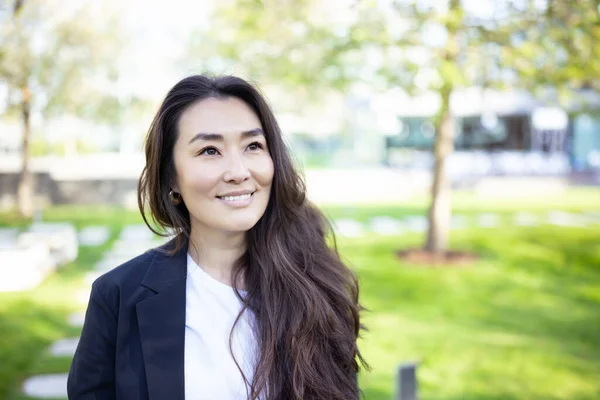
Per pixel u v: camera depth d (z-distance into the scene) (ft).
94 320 4.79
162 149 4.81
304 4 23.30
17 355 15.30
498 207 47.85
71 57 34.12
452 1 19.24
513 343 16.56
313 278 5.21
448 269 25.90
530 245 31.24
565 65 21.44
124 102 42.75
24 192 40.40
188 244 5.15
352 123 76.69
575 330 17.83
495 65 21.89
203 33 32.65
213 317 4.86
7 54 29.35
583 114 29.68
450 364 14.84
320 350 4.96
